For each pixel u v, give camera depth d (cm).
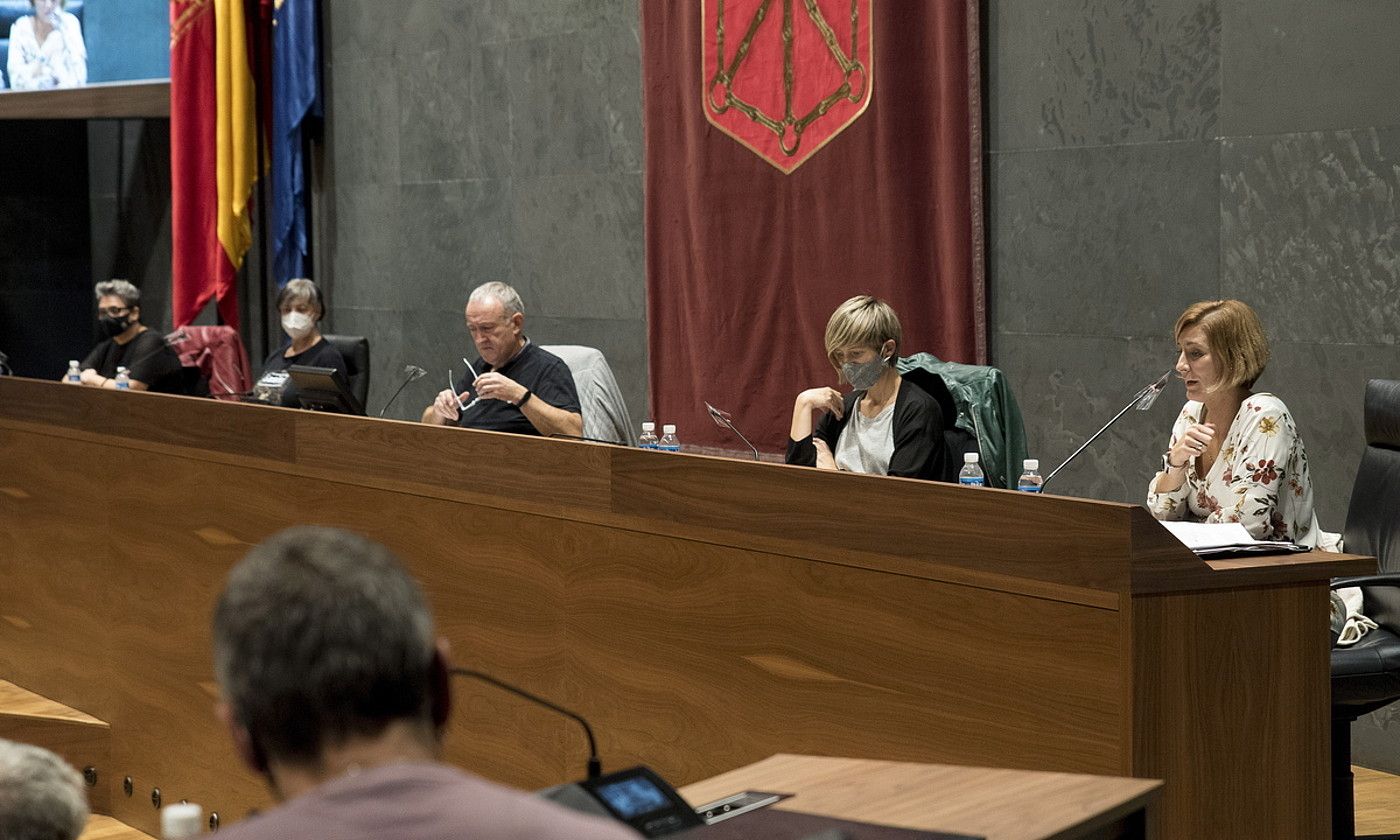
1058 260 593
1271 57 519
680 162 738
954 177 615
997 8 607
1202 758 282
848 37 651
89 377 808
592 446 379
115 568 549
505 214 859
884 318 469
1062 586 285
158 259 1152
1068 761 286
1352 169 498
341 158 970
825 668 329
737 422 717
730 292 714
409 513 435
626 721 376
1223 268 538
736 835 180
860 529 320
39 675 597
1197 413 427
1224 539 304
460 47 877
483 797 119
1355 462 502
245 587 131
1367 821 442
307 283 757
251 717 129
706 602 354
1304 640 291
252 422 485
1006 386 477
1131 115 563
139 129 1154
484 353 575
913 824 186
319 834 114
